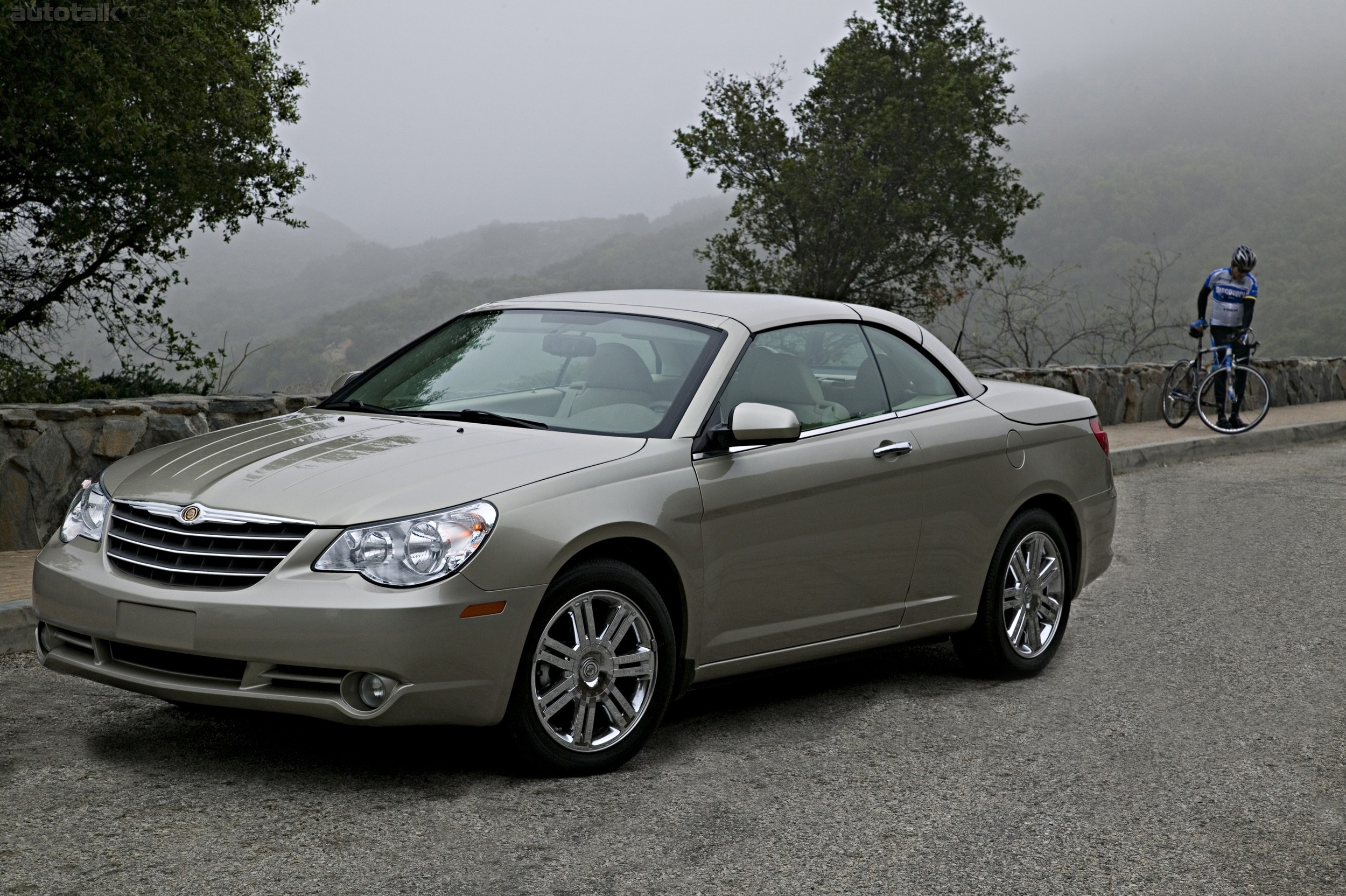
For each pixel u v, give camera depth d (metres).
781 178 33.75
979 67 35.09
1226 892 3.50
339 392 5.40
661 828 3.82
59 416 7.67
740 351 4.91
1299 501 11.45
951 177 33.44
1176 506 11.13
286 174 16.41
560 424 4.69
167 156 14.11
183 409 8.20
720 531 4.52
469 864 3.48
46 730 4.58
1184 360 16.27
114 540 4.22
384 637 3.75
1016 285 22.22
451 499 3.96
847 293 35.16
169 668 3.99
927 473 5.28
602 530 4.16
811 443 4.90
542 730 4.14
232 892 3.23
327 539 3.85
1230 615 7.15
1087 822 4.01
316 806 3.88
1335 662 6.18
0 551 7.48
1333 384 21.11
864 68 34.22
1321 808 4.20
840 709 5.27
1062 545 5.98
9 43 11.78
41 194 14.91
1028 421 5.84
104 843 3.53
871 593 5.12
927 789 4.29
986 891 3.45
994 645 5.69
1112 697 5.53
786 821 3.93
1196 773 4.53
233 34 14.72
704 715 5.12
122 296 16.42
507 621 3.93
